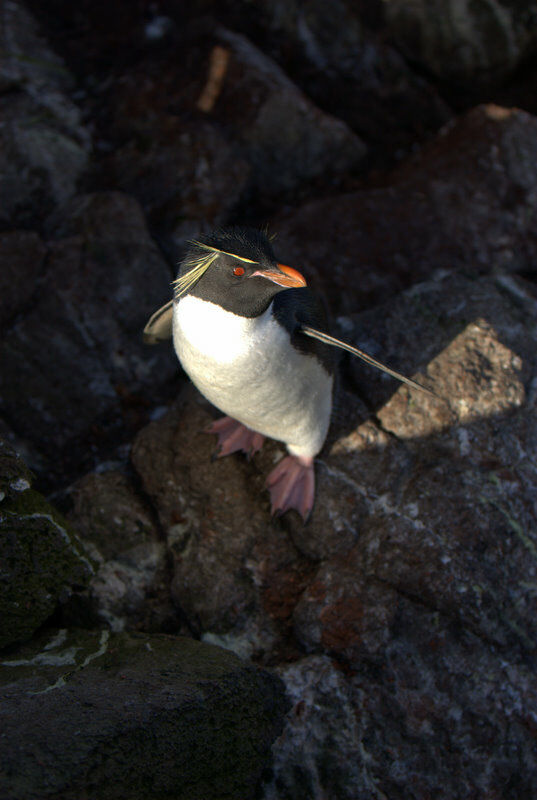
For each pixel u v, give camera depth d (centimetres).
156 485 440
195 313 320
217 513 423
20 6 684
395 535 397
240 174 596
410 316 475
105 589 416
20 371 507
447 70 682
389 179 620
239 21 686
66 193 578
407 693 368
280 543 413
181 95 623
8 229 561
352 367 456
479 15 646
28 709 289
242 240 312
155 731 288
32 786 251
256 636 397
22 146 574
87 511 437
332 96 676
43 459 502
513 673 375
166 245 561
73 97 643
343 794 347
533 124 600
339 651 379
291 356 336
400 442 429
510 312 483
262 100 607
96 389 514
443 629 381
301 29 678
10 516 335
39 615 355
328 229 560
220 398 356
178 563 419
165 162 589
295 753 350
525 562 393
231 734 322
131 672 327
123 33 684
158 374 525
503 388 440
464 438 425
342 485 415
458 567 386
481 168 581
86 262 527
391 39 684
